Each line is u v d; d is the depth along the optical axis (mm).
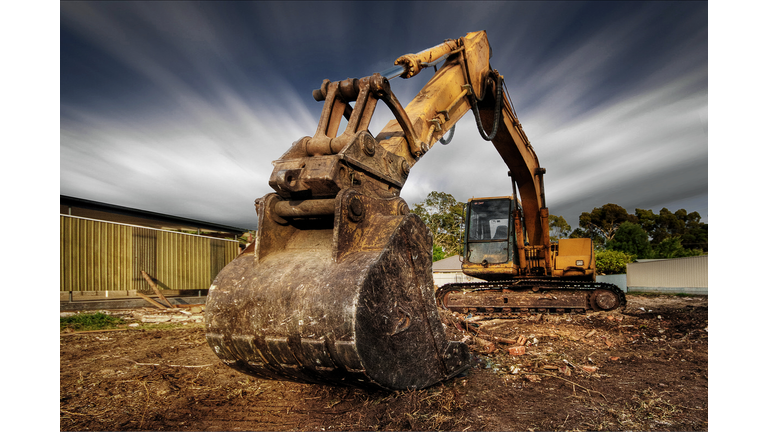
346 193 3232
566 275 10891
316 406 3537
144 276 14320
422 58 5309
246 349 3156
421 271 3553
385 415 3193
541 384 4180
